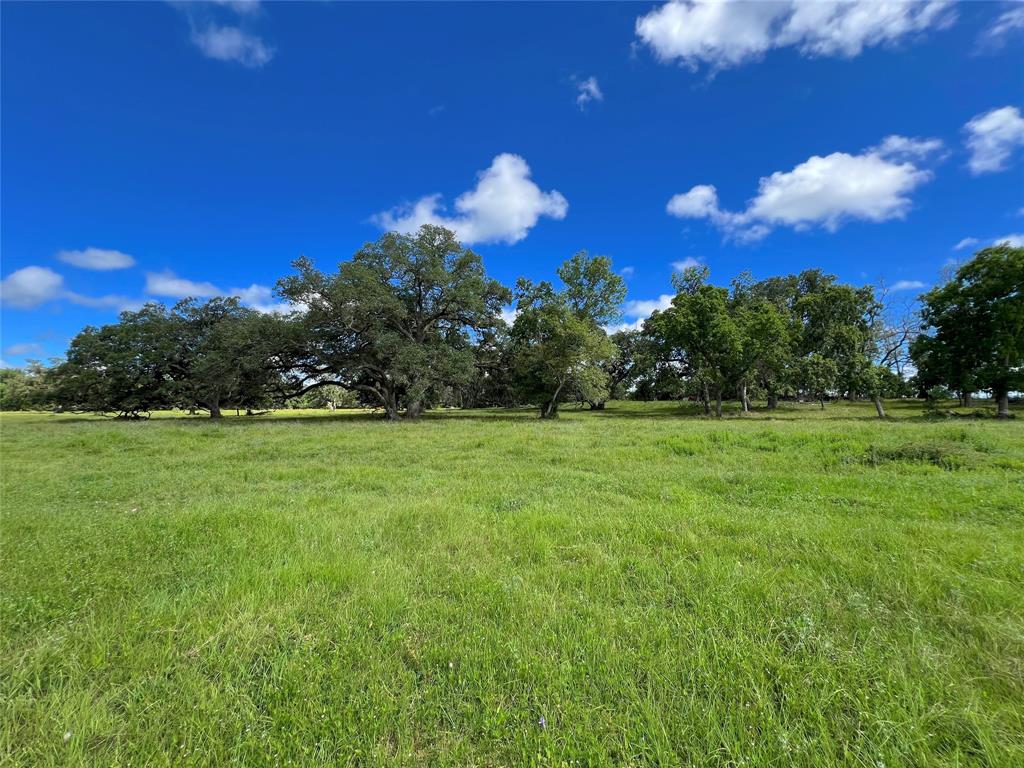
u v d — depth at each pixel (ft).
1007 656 8.70
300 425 83.05
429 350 100.22
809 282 151.12
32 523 19.24
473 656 9.10
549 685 8.12
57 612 11.00
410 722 7.47
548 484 27.99
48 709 7.80
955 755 6.53
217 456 41.83
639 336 168.66
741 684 8.05
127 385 121.60
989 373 80.53
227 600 11.70
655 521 18.51
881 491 23.67
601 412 147.13
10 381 191.31
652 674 8.45
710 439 45.19
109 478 31.63
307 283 92.63
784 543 15.42
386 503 23.04
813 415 108.47
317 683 8.36
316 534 17.30
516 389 122.62
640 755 6.79
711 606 10.93
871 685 8.01
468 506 21.86
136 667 8.95
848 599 10.96
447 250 108.68
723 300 112.98
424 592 12.45
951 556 13.78
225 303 126.72
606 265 111.14
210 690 8.16
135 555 15.11
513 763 6.72
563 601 11.48
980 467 29.25
